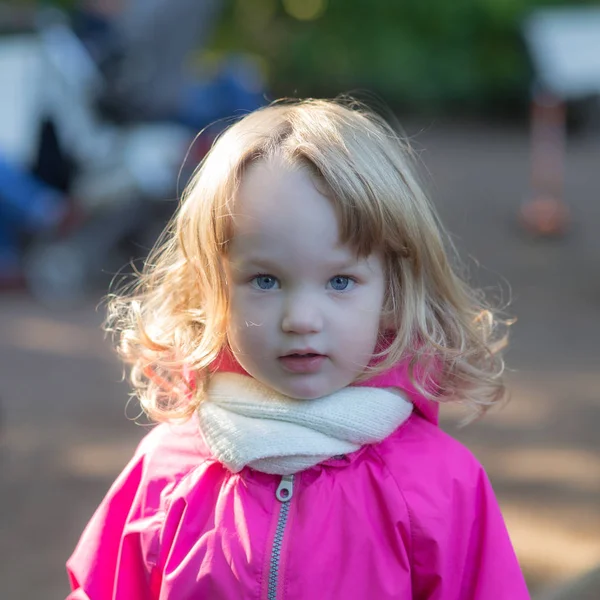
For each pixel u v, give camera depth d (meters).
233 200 1.61
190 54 7.44
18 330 6.50
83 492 4.00
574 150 14.59
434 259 1.72
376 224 1.60
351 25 19.27
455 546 1.70
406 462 1.72
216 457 1.72
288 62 18.98
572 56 11.70
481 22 18.75
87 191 6.92
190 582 1.69
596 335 6.18
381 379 1.71
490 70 18.67
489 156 14.34
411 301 1.69
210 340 1.70
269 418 1.69
